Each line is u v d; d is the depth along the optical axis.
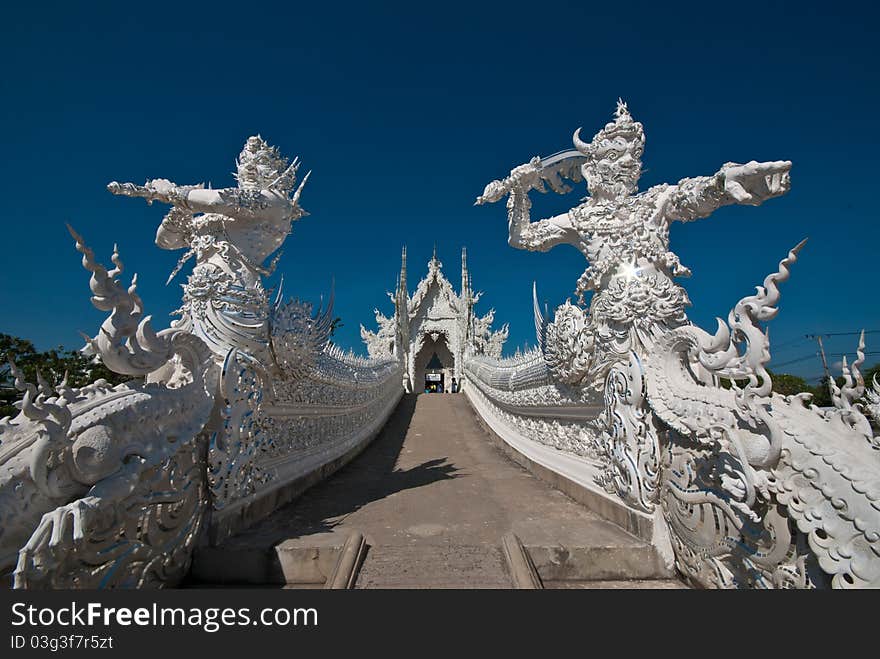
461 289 28.91
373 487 6.93
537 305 6.86
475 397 16.89
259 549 3.92
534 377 7.77
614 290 4.60
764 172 3.52
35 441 2.69
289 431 6.16
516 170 5.71
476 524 4.79
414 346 28.36
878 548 2.18
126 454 2.96
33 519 2.50
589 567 3.91
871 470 2.38
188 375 4.28
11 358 2.39
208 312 4.77
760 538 2.81
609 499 4.85
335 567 3.63
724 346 3.41
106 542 2.79
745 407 2.88
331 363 8.38
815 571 2.50
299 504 5.75
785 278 2.91
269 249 5.59
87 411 2.88
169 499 3.40
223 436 4.24
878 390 3.62
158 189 4.93
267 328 5.11
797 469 2.57
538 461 7.71
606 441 4.85
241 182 5.69
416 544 4.20
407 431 14.04
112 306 3.08
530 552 3.93
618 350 4.61
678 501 3.65
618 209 5.01
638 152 5.18
